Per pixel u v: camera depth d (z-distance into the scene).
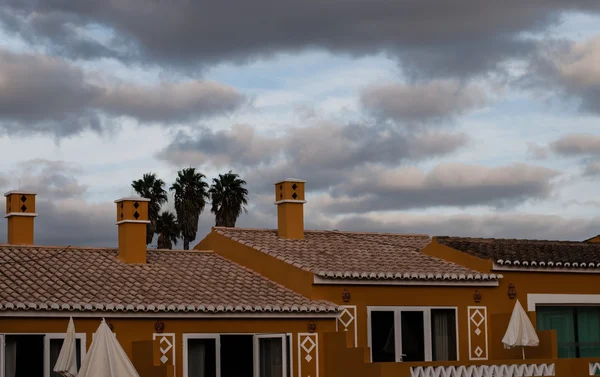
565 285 31.92
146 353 24.92
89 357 22.47
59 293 25.70
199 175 68.69
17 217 31.33
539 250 32.69
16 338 24.34
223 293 28.05
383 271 29.17
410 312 29.61
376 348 28.97
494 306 30.73
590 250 33.88
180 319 26.36
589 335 32.53
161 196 67.50
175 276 29.25
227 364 26.88
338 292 28.72
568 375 28.92
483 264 30.77
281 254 30.22
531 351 29.97
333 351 27.52
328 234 34.75
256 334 27.23
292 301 27.92
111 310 25.31
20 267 27.70
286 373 27.06
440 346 29.98
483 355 30.31
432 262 31.56
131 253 30.08
